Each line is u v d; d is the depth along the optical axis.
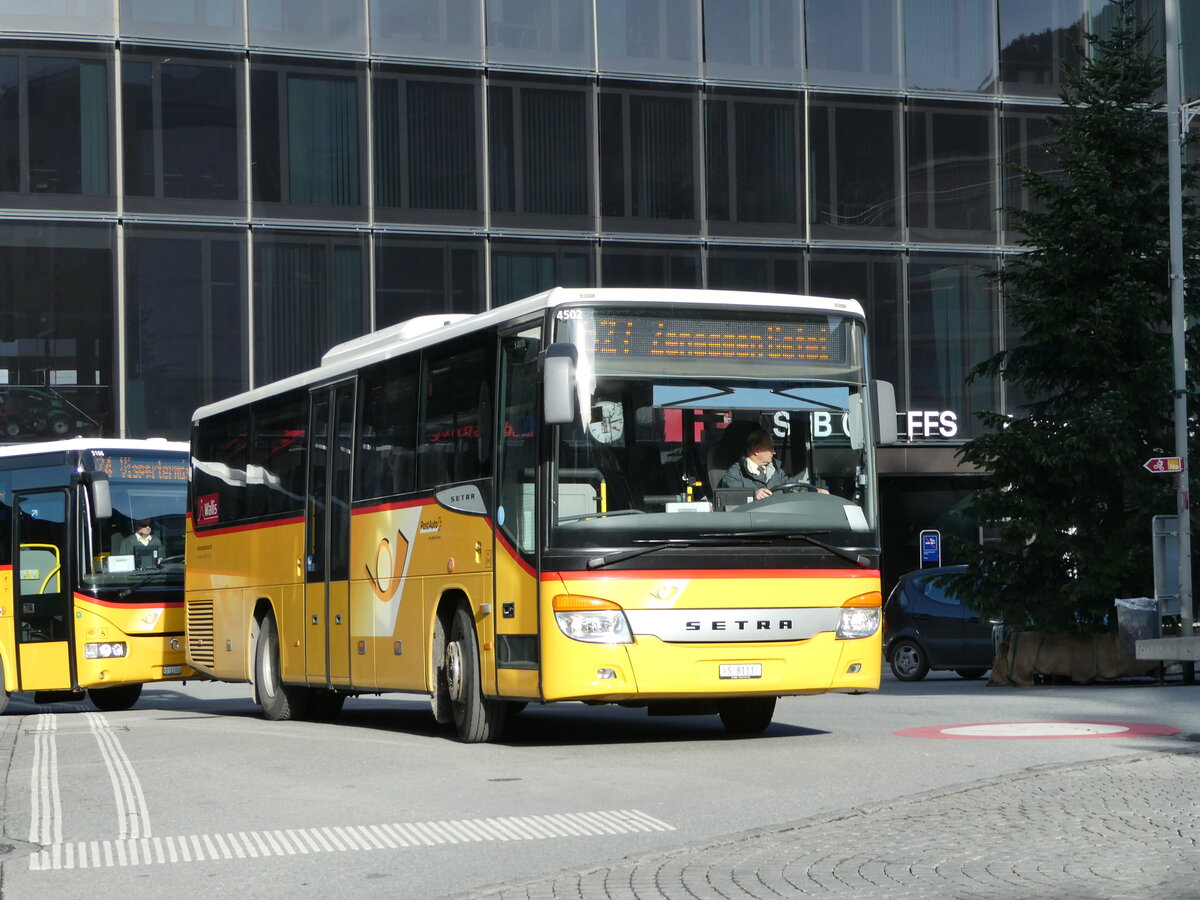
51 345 32.09
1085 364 24.84
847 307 14.20
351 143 33.72
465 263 34.22
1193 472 24.42
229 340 32.91
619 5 35.19
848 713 17.72
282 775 12.40
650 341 13.61
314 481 18.14
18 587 23.58
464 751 13.82
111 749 15.41
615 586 13.16
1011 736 14.04
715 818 9.68
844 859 8.06
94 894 7.84
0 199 31.97
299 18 33.53
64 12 32.41
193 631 21.98
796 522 13.66
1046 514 24.48
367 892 7.70
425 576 15.36
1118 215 25.03
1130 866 7.70
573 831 9.31
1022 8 37.25
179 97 32.88
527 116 34.62
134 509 23.94
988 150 36.97
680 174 35.34
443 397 15.20
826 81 36.22
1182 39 38.53
